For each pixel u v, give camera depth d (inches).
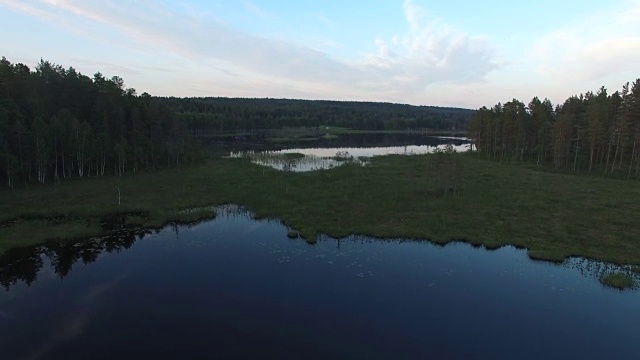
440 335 895.7
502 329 924.0
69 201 1925.4
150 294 1067.9
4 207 1791.3
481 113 4394.7
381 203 1968.5
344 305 1021.2
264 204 1963.6
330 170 2952.8
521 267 1268.5
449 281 1166.3
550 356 828.0
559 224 1652.3
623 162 3230.8
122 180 2432.3
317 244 1457.9
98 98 2893.7
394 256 1352.1
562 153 3181.6
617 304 1046.4
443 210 1847.9
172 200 2014.0
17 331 887.1
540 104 4055.1
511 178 2655.0
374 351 833.5
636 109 2790.4
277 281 1155.3
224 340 864.3
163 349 828.0
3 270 1205.1
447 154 2770.7
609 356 831.1
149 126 3152.1
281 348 838.5
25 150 2208.4
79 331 890.7
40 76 2965.1
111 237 1505.9
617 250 1390.3
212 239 1504.7
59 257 1311.5
